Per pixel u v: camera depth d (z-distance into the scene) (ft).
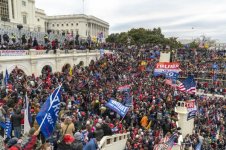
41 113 30.48
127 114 61.52
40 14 362.94
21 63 105.09
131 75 128.98
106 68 133.08
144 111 68.69
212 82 152.15
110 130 43.01
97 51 167.84
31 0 263.49
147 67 151.33
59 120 42.86
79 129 42.19
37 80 85.81
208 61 190.60
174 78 102.47
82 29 411.95
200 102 107.04
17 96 56.54
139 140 50.55
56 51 126.21
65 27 419.33
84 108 63.62
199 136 75.00
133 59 167.63
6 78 71.67
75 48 151.33
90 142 29.71
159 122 63.36
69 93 75.36
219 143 77.66
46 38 137.49
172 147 56.54
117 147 46.80
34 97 60.54
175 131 62.23
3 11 224.74
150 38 348.38
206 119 91.66
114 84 100.27
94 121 48.49
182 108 77.61
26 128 35.29
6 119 40.81
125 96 77.56
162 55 161.38
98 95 74.33
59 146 27.22
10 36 138.51
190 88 89.10
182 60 192.34
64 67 135.44
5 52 97.19
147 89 98.94
